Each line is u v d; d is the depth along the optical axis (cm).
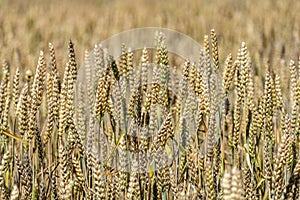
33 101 86
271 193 86
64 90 87
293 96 97
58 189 89
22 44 245
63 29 316
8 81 94
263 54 207
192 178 88
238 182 72
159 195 85
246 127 96
